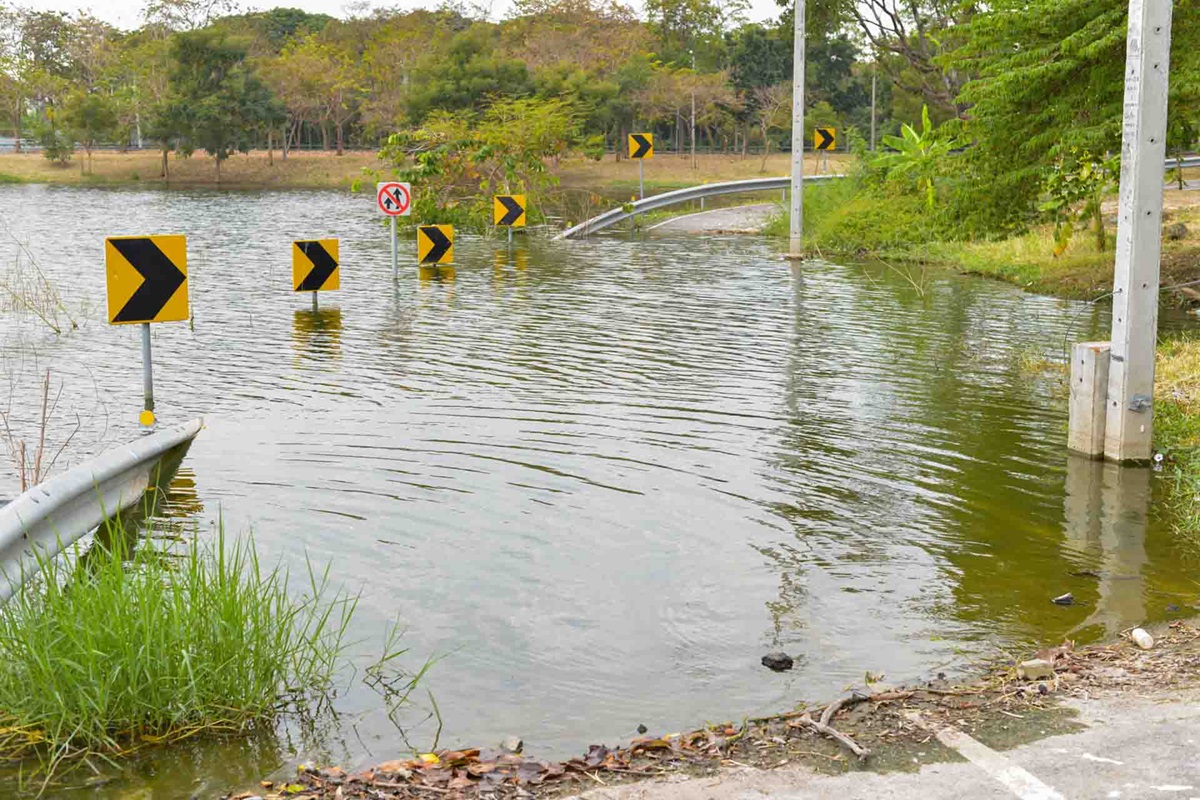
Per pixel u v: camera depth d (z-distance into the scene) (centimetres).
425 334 1491
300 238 2977
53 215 3928
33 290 1873
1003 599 653
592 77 7112
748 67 8088
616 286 1995
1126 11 1543
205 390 1152
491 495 821
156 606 512
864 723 494
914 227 2509
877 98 7994
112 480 764
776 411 1081
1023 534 761
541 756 481
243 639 520
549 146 3491
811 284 2028
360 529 749
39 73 8581
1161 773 434
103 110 7700
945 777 439
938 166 1930
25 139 9406
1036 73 1605
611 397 1130
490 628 608
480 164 3325
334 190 6144
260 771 467
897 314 1678
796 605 642
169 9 9019
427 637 596
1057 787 426
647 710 523
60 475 701
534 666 566
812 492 841
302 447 939
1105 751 454
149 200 5016
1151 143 894
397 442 956
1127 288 905
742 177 6450
